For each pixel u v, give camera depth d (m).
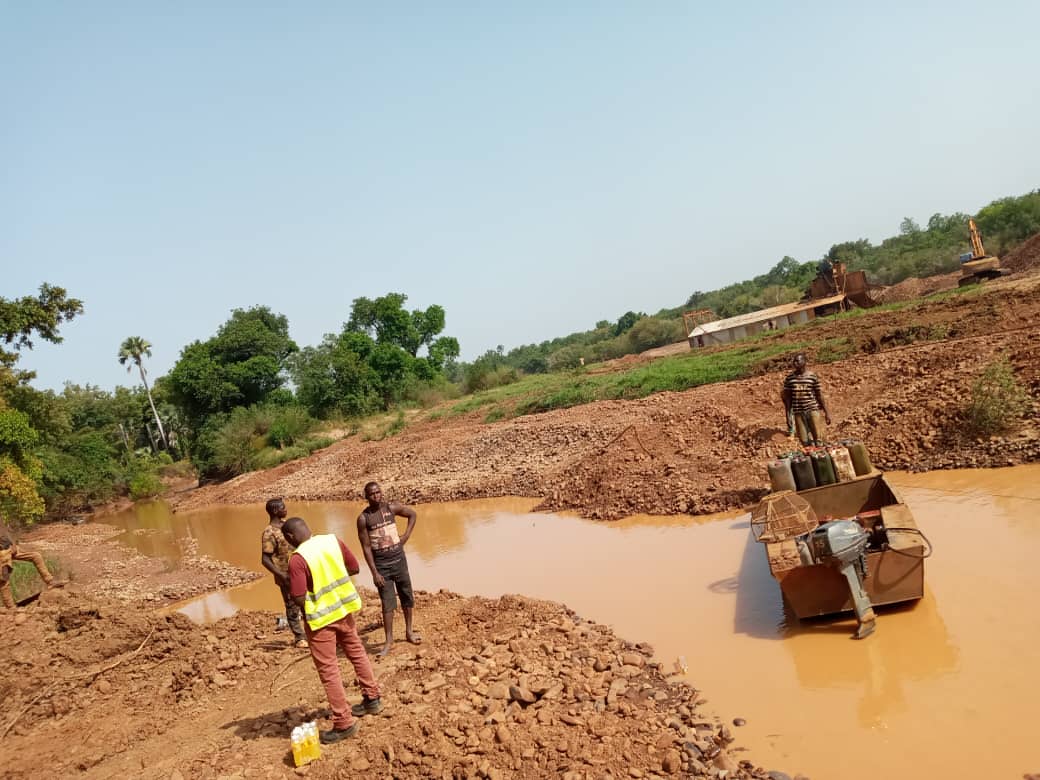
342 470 32.59
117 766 6.23
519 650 7.68
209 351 55.28
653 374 28.58
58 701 7.79
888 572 7.20
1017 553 8.02
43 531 36.09
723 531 11.62
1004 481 10.50
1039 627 6.42
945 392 13.23
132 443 79.75
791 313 42.09
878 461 12.78
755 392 18.19
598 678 6.84
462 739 5.68
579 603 9.71
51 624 9.53
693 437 16.03
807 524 7.95
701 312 54.25
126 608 9.77
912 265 61.12
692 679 6.84
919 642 6.66
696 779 5.04
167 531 30.11
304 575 6.00
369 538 8.12
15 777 6.28
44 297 28.94
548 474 19.30
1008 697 5.52
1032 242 39.59
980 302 24.27
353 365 54.78
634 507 14.16
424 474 25.45
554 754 5.38
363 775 5.40
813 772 5.09
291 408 49.50
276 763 5.71
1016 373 13.11
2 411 26.91
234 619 10.55
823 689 6.25
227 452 45.44
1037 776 4.61
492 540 14.79
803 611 7.50
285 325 61.50
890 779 4.87
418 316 71.75
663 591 9.50
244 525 27.30
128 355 69.50
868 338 20.95
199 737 6.58
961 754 4.98
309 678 7.70
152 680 8.27
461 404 44.78
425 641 8.41
